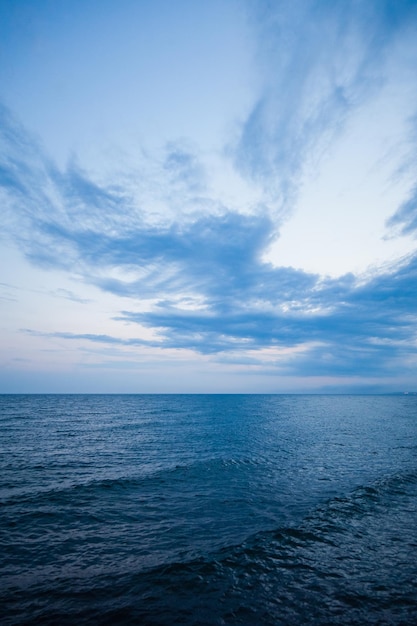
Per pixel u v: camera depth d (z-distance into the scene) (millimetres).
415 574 7477
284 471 17125
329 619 5934
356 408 86750
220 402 118500
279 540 9078
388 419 51719
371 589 6871
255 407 86625
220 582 7086
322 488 14164
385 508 11711
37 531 9641
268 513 11203
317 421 47062
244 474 16469
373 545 8852
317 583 7070
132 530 9812
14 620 5875
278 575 7363
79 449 22969
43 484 14352
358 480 15500
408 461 19875
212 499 12648
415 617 6023
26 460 19078
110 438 28391
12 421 41844
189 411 66938
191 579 7180
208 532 9672
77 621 5863
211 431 33969
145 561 7973
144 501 12367
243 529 9867
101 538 9250
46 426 36656
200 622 5848
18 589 6801
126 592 6727
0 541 8930
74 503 12047
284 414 61438
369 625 5785
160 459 19953
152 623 5812
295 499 12695
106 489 13742
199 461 19328
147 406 84812
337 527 9992
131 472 16656
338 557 8188
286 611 6141
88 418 47875
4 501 12055
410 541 9117
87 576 7312
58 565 7785
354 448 24406
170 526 10109
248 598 6535
